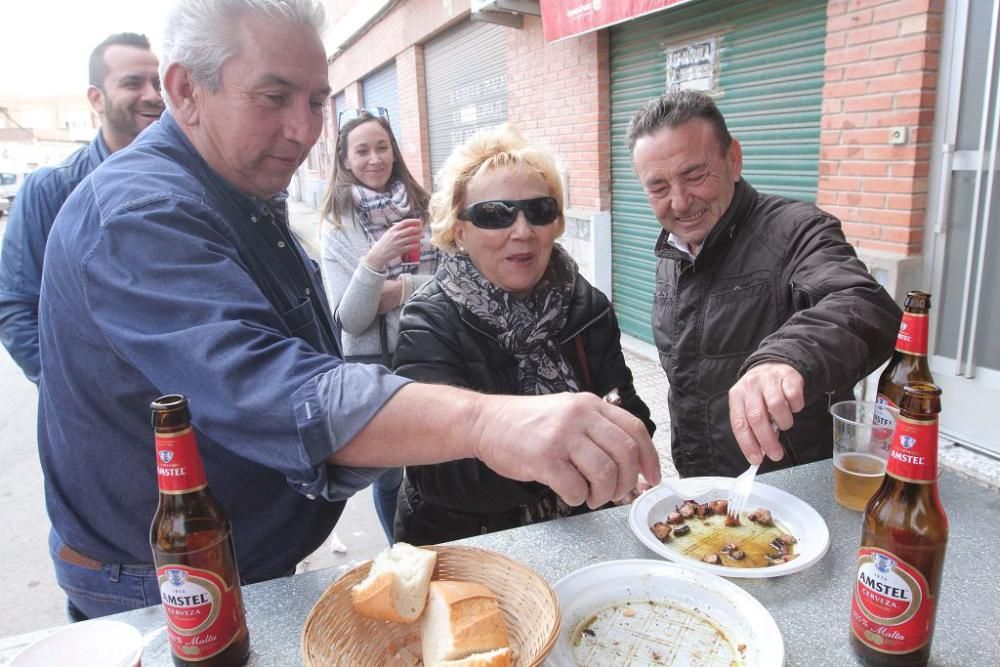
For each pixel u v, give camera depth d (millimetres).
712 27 4160
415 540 1662
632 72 4984
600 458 839
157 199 1018
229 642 883
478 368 1587
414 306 1623
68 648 793
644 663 919
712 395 1901
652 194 1878
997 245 2762
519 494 1508
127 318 966
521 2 5582
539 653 786
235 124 1126
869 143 3158
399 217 2939
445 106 8828
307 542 1273
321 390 892
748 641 932
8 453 4348
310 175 21422
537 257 1618
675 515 1301
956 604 991
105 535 1203
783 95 3742
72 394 1131
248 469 1156
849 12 3164
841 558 1139
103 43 2330
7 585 2863
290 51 1107
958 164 2857
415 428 890
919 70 2869
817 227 1721
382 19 10789
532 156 1621
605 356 1801
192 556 840
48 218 2227
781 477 1443
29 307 2158
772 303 1768
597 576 1072
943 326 3035
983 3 2680
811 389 1226
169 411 802
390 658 916
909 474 804
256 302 986
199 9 1072
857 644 891
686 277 1952
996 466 2770
